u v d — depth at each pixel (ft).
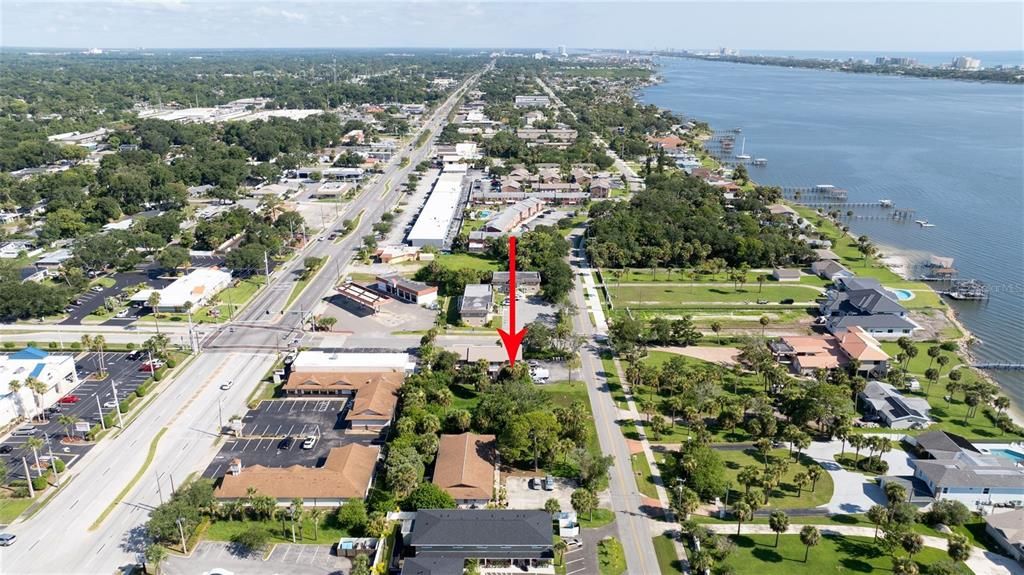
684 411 493.36
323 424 504.43
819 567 361.71
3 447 470.80
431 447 445.37
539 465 453.17
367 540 372.58
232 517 398.42
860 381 529.04
